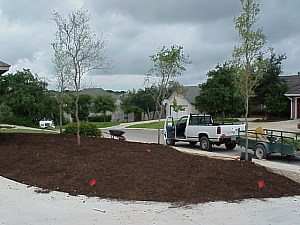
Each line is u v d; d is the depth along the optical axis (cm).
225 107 3469
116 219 589
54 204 673
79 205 666
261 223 583
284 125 3209
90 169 870
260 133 1538
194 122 1872
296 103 3738
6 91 3080
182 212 628
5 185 811
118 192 734
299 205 690
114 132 1888
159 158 969
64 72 2586
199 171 855
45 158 1011
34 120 3078
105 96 5612
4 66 1498
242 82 1134
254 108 4447
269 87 3922
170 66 1795
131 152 1045
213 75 3525
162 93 1931
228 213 629
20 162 1003
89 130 1855
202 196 719
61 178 833
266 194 755
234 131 1709
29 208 650
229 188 769
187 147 1880
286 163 1347
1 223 570
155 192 730
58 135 1628
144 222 575
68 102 2067
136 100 5734
